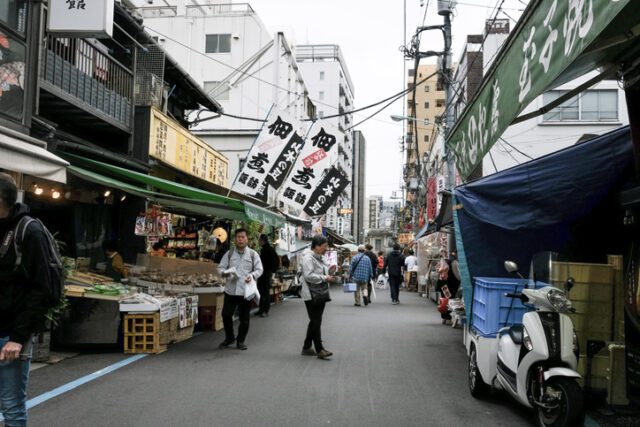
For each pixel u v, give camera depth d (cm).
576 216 684
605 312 584
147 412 500
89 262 1028
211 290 1027
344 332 1068
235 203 1027
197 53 3183
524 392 477
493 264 690
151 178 987
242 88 3084
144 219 1123
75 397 546
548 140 2308
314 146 1475
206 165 1802
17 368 339
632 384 507
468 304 667
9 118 761
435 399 579
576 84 2280
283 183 1473
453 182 1798
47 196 1031
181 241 1576
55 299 347
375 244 10238
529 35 433
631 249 516
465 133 672
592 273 587
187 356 780
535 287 548
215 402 540
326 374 686
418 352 866
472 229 698
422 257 2259
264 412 510
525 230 690
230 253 863
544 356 454
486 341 570
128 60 1259
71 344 800
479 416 518
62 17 844
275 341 938
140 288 953
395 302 1762
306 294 799
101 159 1116
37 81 823
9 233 336
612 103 2283
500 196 693
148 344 795
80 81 1002
